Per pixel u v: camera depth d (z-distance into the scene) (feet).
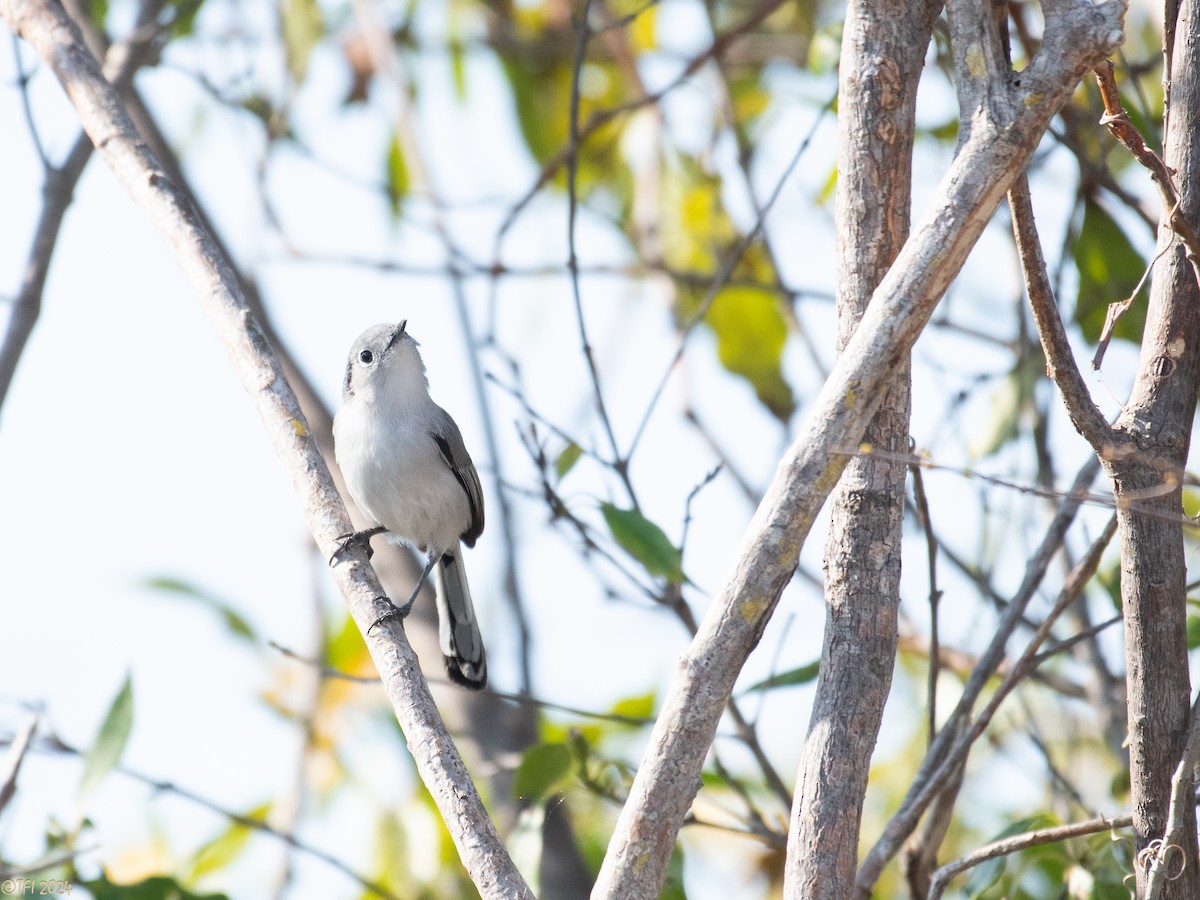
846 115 21.72
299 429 27.50
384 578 45.93
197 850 42.98
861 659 20.90
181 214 29.07
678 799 19.24
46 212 35.73
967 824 40.52
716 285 35.63
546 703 32.91
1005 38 19.61
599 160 53.52
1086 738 40.40
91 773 31.58
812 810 20.48
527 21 54.75
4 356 35.12
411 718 23.16
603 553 32.40
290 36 45.34
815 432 19.01
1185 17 23.99
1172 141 23.89
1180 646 22.74
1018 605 28.68
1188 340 23.11
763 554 19.11
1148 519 22.72
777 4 42.01
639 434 33.27
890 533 21.25
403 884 40.57
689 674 19.27
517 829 31.50
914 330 18.90
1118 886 27.61
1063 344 21.26
